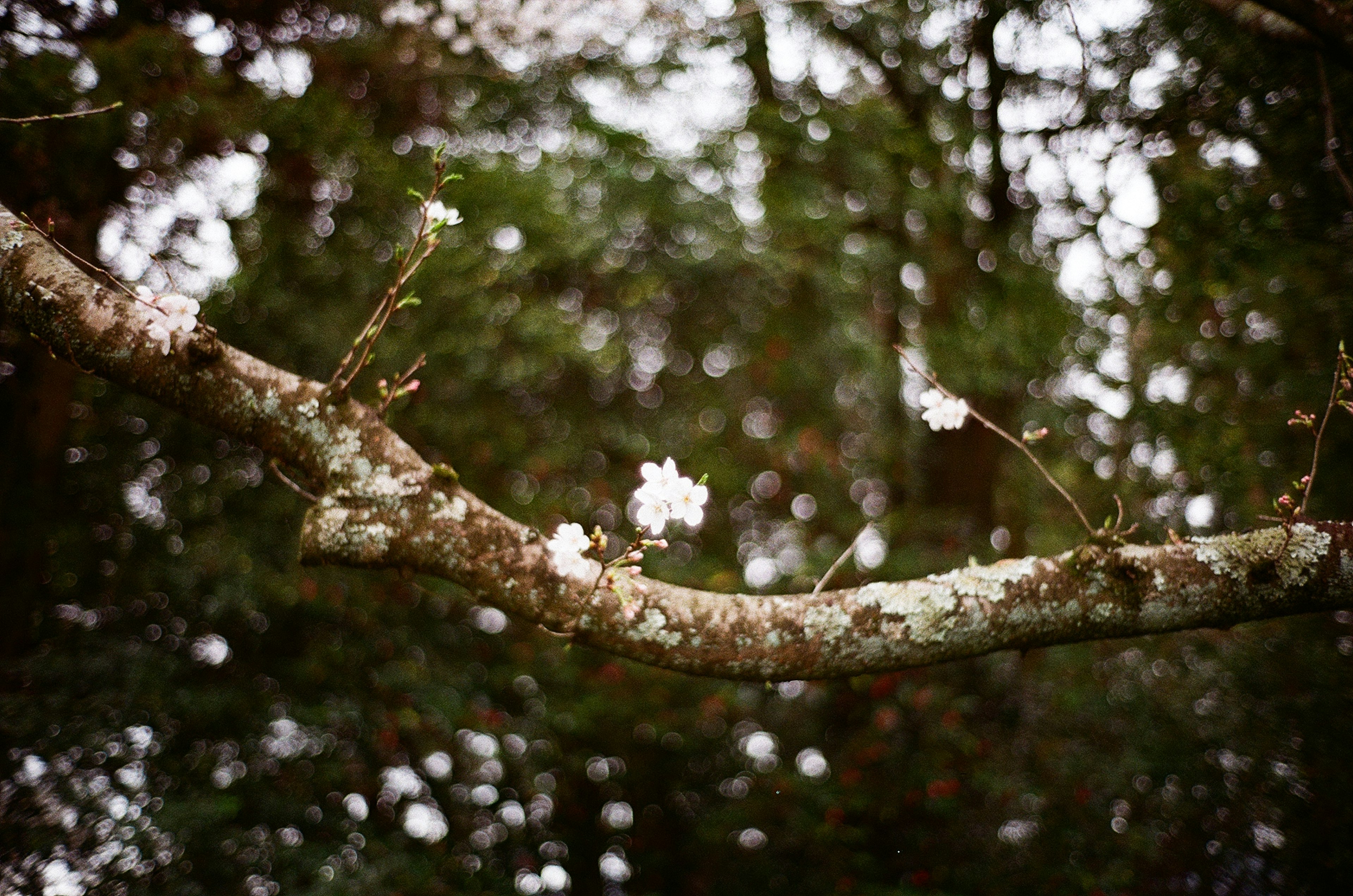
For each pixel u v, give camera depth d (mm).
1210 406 3336
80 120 2637
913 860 3646
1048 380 4090
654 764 4363
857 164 4098
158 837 2736
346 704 3365
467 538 1413
